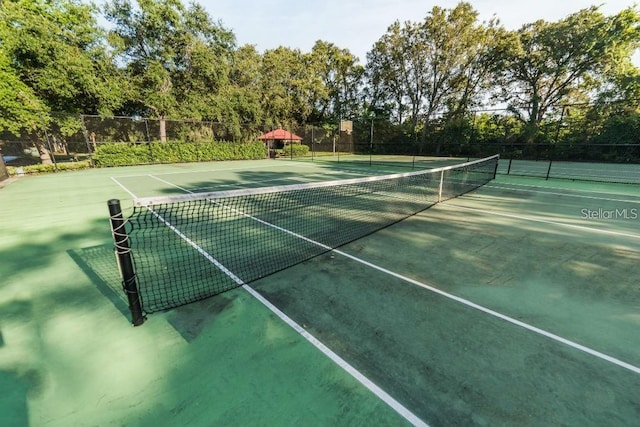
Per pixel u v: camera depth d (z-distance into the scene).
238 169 15.77
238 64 26.17
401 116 32.22
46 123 14.35
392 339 2.52
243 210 7.09
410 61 28.48
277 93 28.44
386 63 29.98
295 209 7.18
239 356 2.31
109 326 2.70
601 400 1.92
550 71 22.50
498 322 2.76
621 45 20.58
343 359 2.28
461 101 27.11
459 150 23.56
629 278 3.63
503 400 1.92
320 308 2.98
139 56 20.08
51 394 1.96
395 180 11.55
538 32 23.31
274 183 11.03
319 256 4.32
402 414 1.82
